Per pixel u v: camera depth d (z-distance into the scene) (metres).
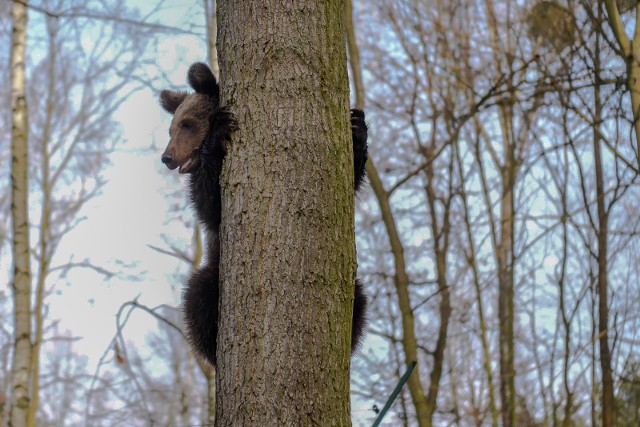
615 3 11.64
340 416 4.62
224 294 4.79
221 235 4.94
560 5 13.59
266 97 4.91
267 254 4.69
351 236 4.90
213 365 7.17
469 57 15.12
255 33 5.01
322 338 4.62
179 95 7.89
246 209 4.79
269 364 4.56
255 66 4.98
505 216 16.59
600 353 12.52
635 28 11.58
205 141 6.05
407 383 12.77
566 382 12.77
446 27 15.04
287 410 4.51
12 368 12.98
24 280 13.23
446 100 14.62
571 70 12.82
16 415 12.71
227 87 5.09
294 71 4.93
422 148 14.72
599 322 12.70
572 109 12.12
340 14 5.21
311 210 4.75
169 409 22.84
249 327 4.62
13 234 13.38
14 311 13.16
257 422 4.52
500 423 13.71
